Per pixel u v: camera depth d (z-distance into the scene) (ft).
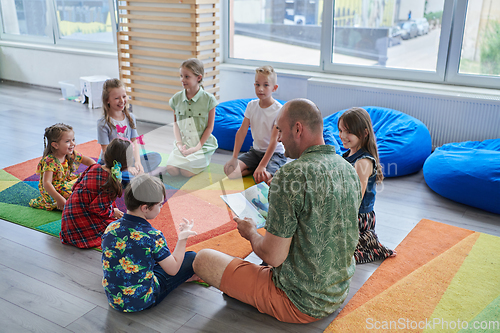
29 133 13.57
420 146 10.64
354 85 12.66
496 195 8.30
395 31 12.78
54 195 8.07
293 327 5.34
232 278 5.49
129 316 5.54
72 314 5.57
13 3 20.31
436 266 6.59
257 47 15.48
